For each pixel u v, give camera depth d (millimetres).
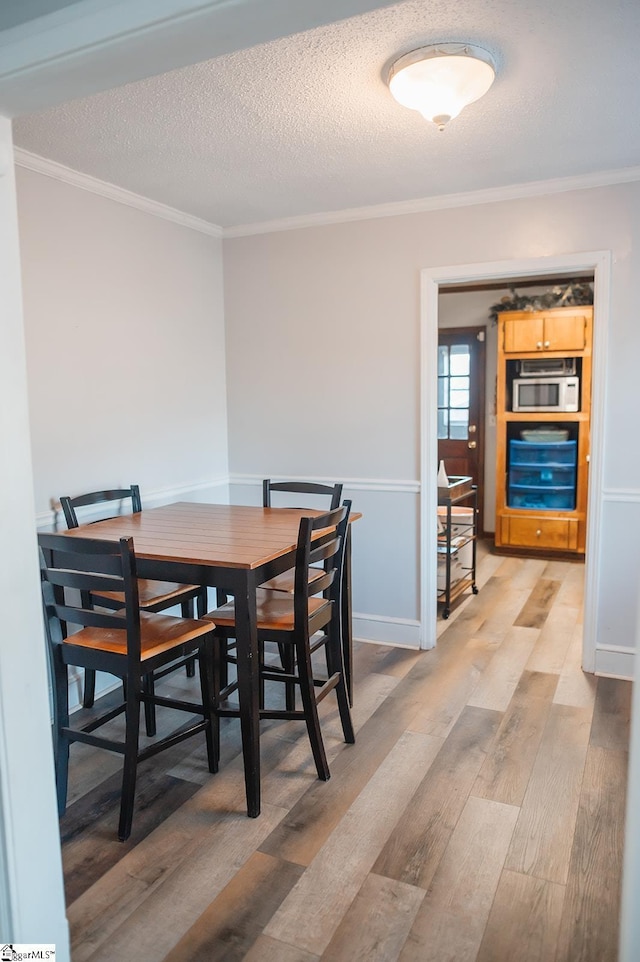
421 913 1787
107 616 2102
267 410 4086
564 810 2230
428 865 1973
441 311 6395
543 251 3299
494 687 3203
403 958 1645
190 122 2457
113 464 3330
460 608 4449
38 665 1567
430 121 2369
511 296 6039
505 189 3307
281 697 3133
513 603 4543
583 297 5477
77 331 3082
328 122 2480
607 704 3010
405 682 3271
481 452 6418
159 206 3518
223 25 1193
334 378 3867
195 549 2393
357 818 2195
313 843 2074
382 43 1915
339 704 2650
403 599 3803
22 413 1516
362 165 2963
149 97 2238
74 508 2996
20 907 1534
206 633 2398
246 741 2199
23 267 2795
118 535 2678
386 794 2332
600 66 2080
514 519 5805
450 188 3322
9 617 1496
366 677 3340
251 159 2867
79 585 2137
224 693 2553
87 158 2830
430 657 3607
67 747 2242
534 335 5602
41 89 1408
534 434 5703
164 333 3643
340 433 3891
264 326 4031
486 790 2352
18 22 1354
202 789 2375
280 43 1894
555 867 1960
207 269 3979
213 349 4066
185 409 3838
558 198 3242
